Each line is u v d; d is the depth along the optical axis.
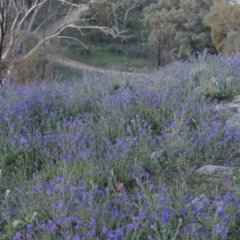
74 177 3.99
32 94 6.39
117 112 5.58
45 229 3.27
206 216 3.19
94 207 3.42
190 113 5.42
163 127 5.30
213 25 56.19
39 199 3.77
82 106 6.21
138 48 55.81
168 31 55.84
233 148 4.66
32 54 23.08
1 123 5.46
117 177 4.15
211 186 3.88
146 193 3.61
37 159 4.70
